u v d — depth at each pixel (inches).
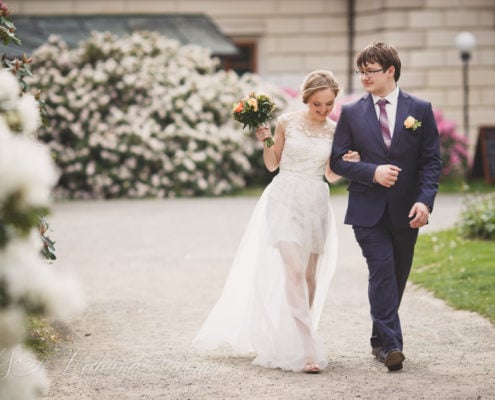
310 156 305.4
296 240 300.7
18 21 1187.3
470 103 1237.1
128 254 559.8
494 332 341.1
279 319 297.1
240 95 1048.2
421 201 288.0
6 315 173.6
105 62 1028.5
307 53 1299.2
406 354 311.1
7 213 174.2
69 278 183.2
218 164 997.8
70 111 978.1
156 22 1244.5
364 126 298.8
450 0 1216.2
